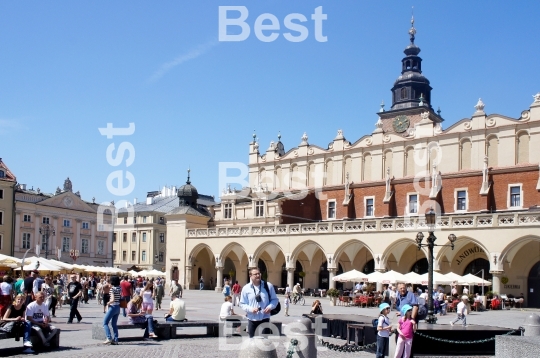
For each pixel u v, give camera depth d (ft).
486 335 70.44
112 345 69.31
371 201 227.20
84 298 154.40
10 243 288.30
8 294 75.00
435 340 70.13
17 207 295.28
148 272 211.61
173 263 257.34
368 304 165.07
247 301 47.01
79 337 76.23
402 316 60.44
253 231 229.45
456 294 164.66
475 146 204.54
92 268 193.06
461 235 176.76
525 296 179.93
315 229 210.79
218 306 149.18
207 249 266.16
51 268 142.31
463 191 204.44
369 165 231.50
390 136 226.17
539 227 162.30
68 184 337.93
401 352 57.62
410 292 82.79
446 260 194.59
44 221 307.99
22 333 61.98
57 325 91.50
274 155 261.44
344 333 83.35
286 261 217.77
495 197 196.75
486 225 172.04
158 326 76.43
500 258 168.66
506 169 194.80
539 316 63.05
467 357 68.59
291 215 240.12
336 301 172.96
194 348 68.33
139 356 60.95
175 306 79.97
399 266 204.33
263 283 47.55
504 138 198.59
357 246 213.46
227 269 269.44
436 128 215.51
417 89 284.61
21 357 59.00
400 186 219.41
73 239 322.75
